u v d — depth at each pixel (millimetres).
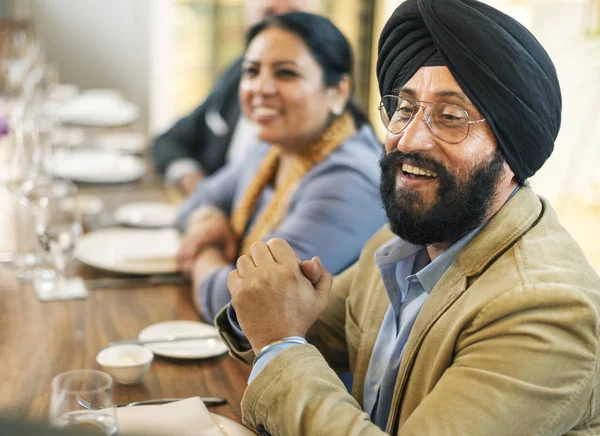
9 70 3111
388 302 1125
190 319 1494
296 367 925
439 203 962
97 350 1317
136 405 1115
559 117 978
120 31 4758
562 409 871
